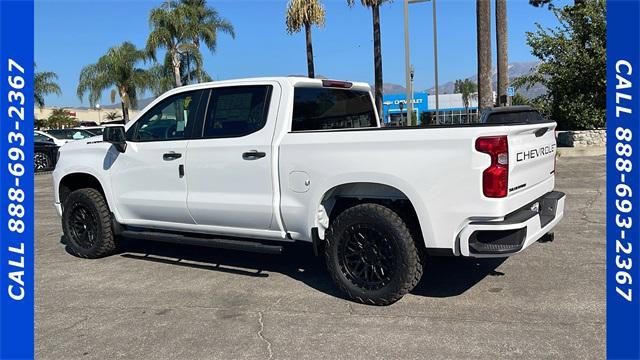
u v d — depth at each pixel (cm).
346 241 474
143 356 390
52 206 1152
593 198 930
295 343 400
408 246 446
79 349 405
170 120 593
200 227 574
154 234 605
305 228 498
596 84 1712
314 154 482
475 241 424
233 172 533
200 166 556
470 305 459
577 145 1711
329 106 583
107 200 639
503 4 1347
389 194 473
